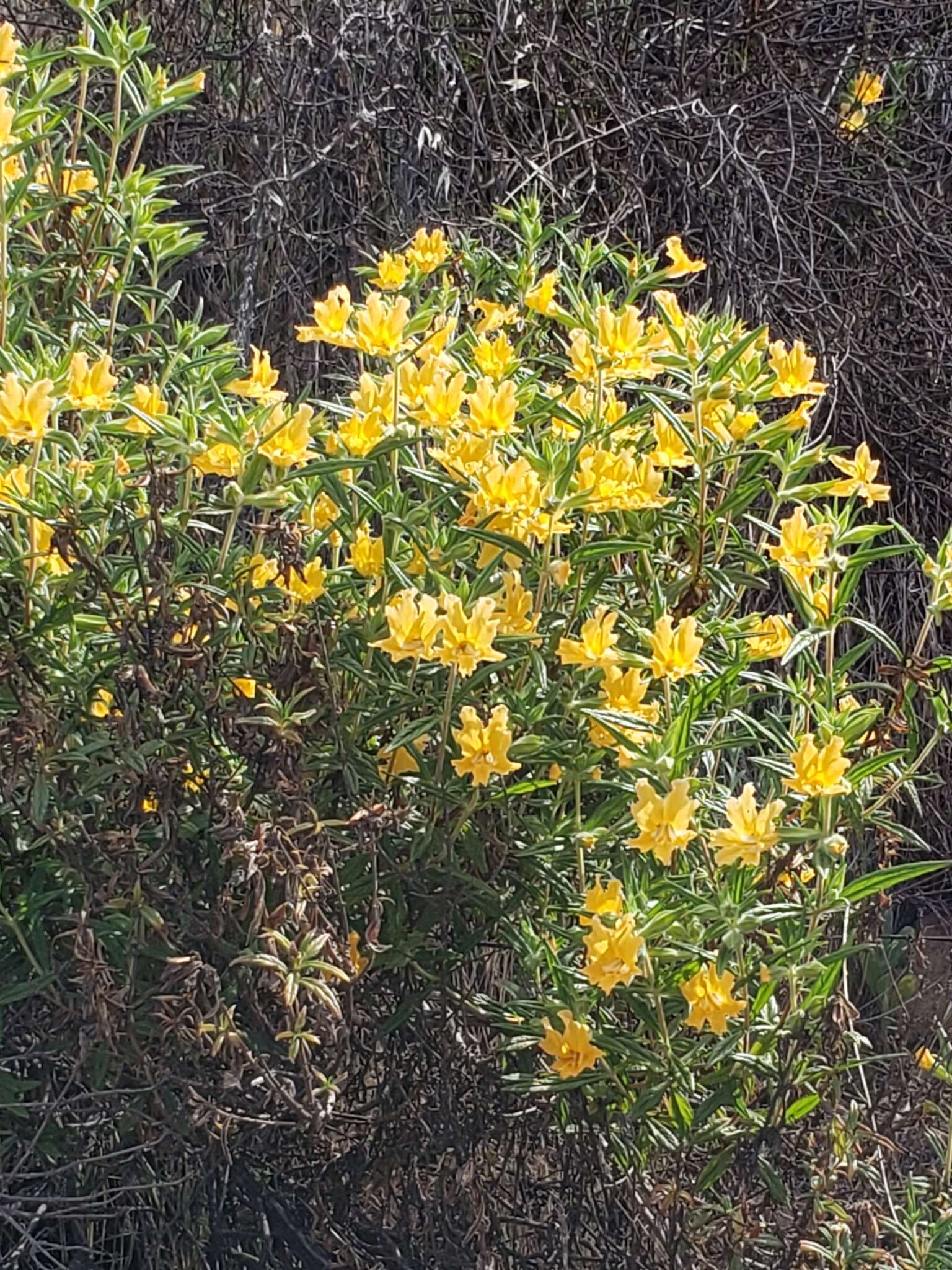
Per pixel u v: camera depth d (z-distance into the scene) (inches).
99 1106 36.0
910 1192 39.1
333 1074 36.4
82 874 34.4
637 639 38.3
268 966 32.8
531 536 37.4
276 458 34.9
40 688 35.8
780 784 38.1
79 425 39.7
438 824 36.1
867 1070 46.4
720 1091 36.1
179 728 35.4
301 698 35.4
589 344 38.2
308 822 34.6
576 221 58.8
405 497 36.9
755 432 38.5
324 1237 38.6
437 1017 38.1
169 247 44.8
